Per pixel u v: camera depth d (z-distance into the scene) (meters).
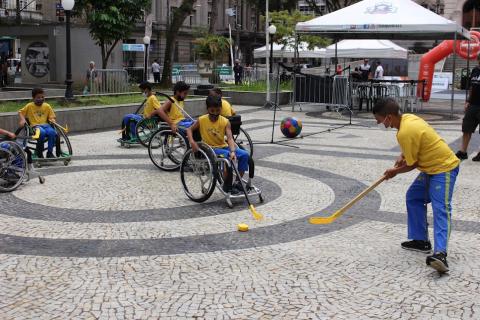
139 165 9.41
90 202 6.99
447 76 34.53
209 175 6.88
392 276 4.72
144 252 5.23
